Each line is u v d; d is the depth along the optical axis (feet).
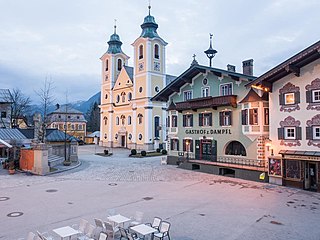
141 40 185.88
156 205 53.57
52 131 126.31
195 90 105.40
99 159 135.85
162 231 35.35
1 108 162.09
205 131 101.04
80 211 49.39
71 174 89.56
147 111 180.04
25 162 93.97
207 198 59.06
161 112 186.50
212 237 37.99
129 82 203.00
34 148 90.27
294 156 69.31
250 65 104.27
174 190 66.85
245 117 86.58
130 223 38.91
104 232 35.01
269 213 48.62
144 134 181.98
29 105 250.37
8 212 48.44
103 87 232.12
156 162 123.13
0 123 160.04
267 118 82.89
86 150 190.08
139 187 70.28
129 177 84.53
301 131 71.15
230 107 92.07
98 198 58.75
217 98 93.09
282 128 75.05
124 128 205.26
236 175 83.46
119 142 210.38
